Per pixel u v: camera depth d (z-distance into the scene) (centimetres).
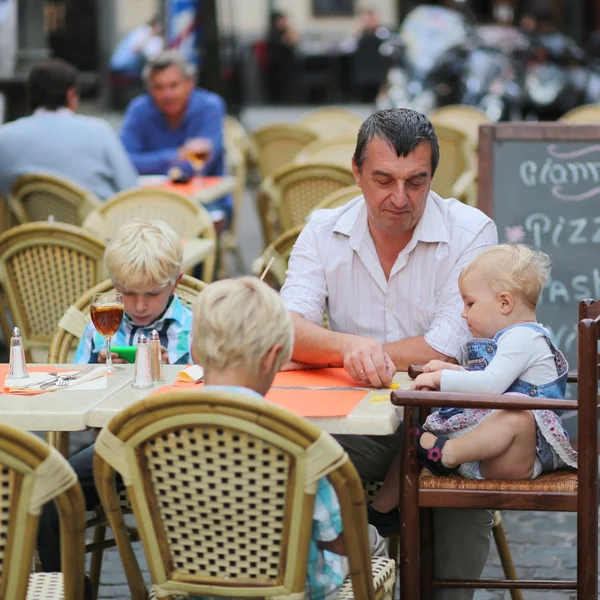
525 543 941
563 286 1075
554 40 3306
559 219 1078
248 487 516
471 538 666
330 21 6250
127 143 1672
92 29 5716
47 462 492
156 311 754
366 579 533
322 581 543
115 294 698
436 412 655
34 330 1030
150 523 530
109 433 518
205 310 531
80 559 525
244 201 2759
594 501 600
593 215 1077
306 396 630
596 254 1074
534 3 3734
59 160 1338
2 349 1459
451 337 736
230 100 3509
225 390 504
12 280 1020
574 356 1068
